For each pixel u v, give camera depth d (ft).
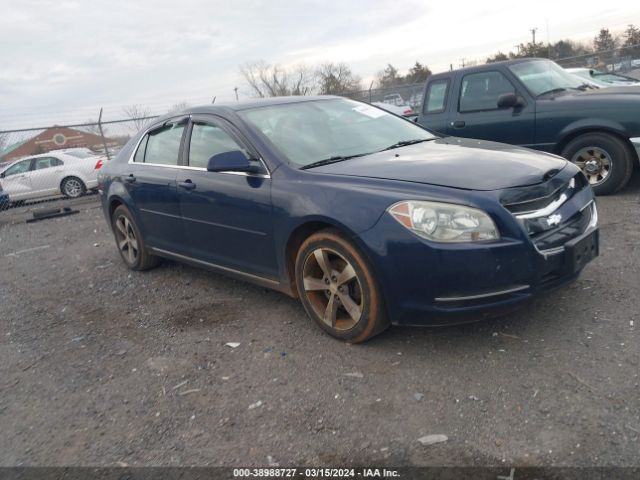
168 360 12.31
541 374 9.84
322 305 12.35
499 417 8.81
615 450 7.75
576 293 12.90
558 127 21.74
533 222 10.21
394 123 15.96
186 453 8.93
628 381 9.29
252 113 14.39
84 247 25.58
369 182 11.11
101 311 16.14
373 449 8.46
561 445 8.00
